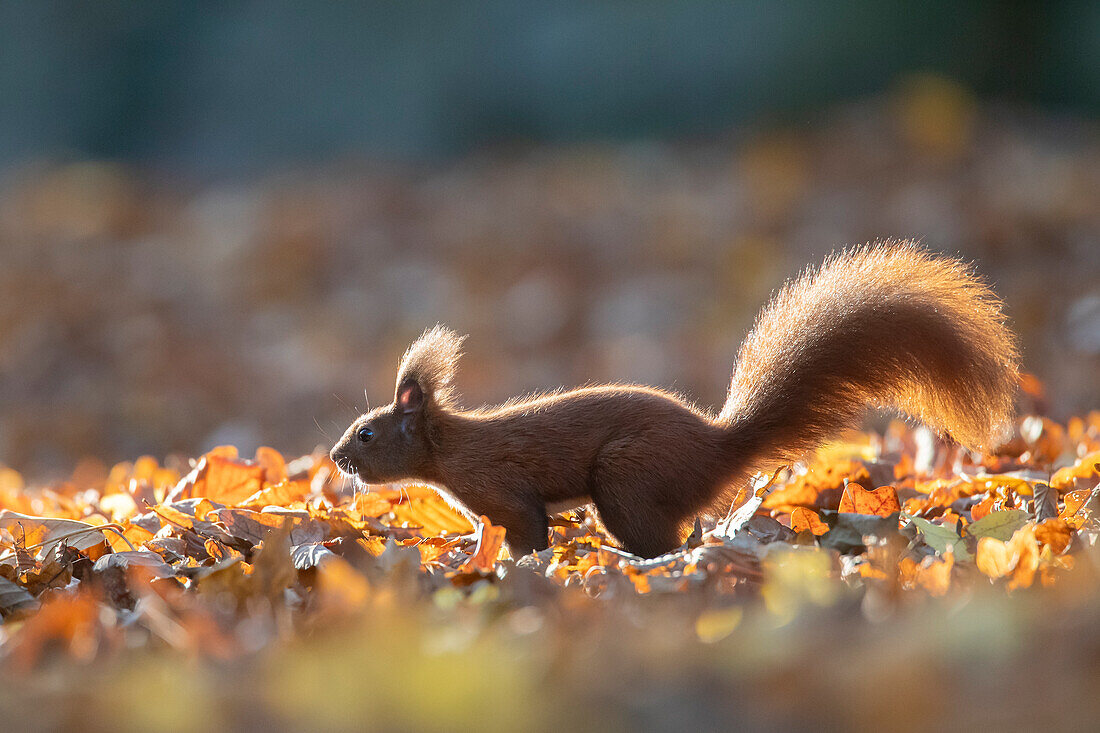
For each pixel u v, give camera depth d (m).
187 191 28.11
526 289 19.28
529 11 32.06
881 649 3.25
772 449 5.62
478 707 3.04
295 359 17.23
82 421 15.87
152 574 5.10
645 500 5.41
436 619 3.99
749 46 30.12
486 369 16.97
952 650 3.20
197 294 20.08
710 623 3.79
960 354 5.62
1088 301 15.91
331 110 32.69
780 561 4.48
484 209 22.77
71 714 3.19
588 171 24.94
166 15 34.09
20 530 5.70
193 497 7.03
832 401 5.66
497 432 5.71
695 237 20.33
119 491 8.17
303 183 26.44
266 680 3.30
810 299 5.84
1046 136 23.75
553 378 16.62
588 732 2.90
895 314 5.63
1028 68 29.38
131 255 21.97
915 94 24.62
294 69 33.09
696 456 5.47
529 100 31.39
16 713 3.24
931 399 5.70
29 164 32.59
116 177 29.38
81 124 34.41
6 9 34.22
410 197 23.84
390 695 3.11
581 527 6.11
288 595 4.64
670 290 18.69
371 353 17.53
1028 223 18.97
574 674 3.25
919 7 29.48
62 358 18.02
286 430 15.21
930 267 5.95
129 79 34.22
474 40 32.19
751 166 23.05
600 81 30.91
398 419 5.91
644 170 24.67
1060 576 4.26
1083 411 12.62
